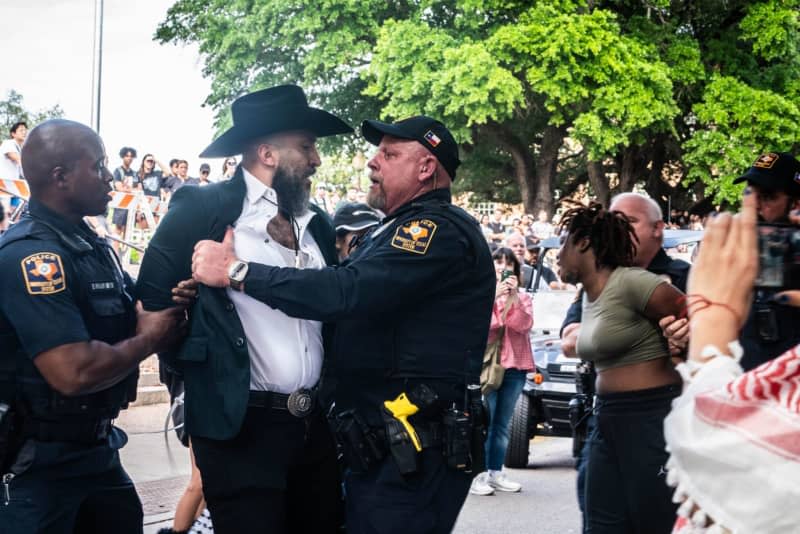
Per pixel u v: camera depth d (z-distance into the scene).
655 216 3.71
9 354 2.75
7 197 9.69
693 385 1.32
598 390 3.37
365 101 28.42
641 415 3.21
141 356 2.86
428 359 2.91
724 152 25.19
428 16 26.41
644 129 26.08
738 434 1.24
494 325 6.70
